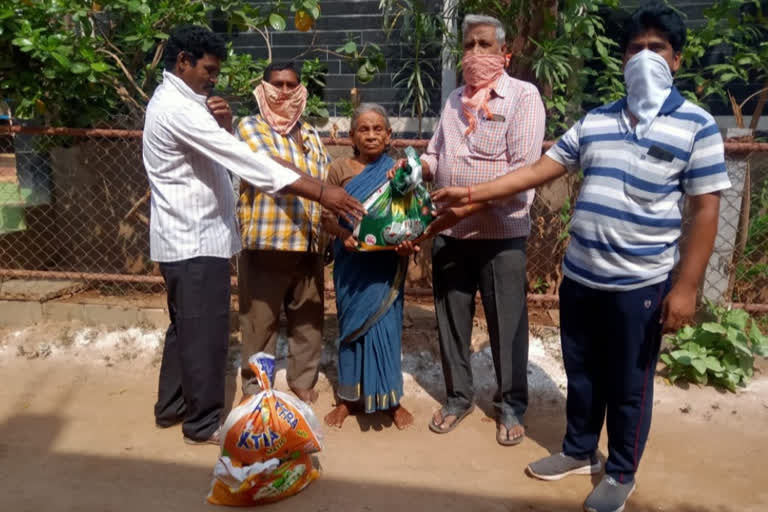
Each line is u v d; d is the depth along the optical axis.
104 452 3.02
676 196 2.36
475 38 2.91
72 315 4.38
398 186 2.80
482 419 3.43
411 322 4.17
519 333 3.08
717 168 2.24
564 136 2.61
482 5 4.77
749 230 4.29
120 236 4.92
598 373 2.72
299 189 2.76
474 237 2.99
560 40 4.35
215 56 2.80
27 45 3.78
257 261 3.25
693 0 5.50
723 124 5.69
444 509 2.60
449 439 3.20
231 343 4.15
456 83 5.83
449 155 3.03
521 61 4.45
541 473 2.82
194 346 2.93
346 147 4.89
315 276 3.36
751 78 5.59
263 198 3.11
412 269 4.59
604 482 2.64
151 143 2.79
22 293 4.38
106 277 4.52
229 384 3.79
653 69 2.27
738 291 4.36
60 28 4.18
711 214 2.26
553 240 4.41
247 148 2.74
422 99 5.94
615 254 2.41
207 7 4.61
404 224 2.84
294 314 3.42
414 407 3.55
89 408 3.47
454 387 3.26
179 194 2.82
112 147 4.79
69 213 5.02
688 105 2.29
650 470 2.92
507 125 2.89
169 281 2.91
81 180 4.92
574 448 2.83
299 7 4.43
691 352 3.69
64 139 4.76
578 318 2.64
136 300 4.52
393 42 5.93
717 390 3.66
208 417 3.07
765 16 5.40
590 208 2.44
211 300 2.92
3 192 5.31
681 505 2.65
